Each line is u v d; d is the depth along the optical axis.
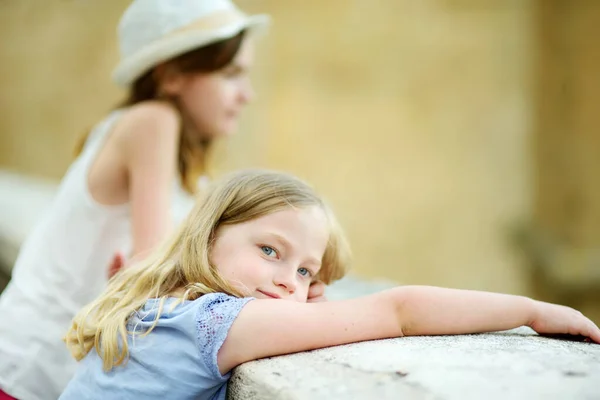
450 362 1.16
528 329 1.52
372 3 11.75
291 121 11.53
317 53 11.67
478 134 11.95
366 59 11.77
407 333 1.36
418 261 11.80
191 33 2.26
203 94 2.33
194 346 1.26
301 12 11.61
